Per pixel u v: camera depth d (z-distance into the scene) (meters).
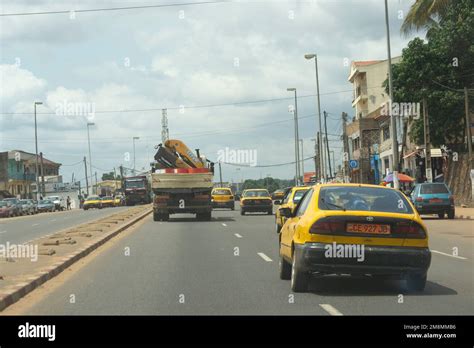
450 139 44.41
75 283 12.32
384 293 10.44
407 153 54.69
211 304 9.80
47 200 74.69
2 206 56.59
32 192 96.31
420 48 43.38
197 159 36.44
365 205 10.27
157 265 14.86
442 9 36.94
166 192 33.38
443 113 42.84
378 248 9.78
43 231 30.30
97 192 116.69
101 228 26.66
